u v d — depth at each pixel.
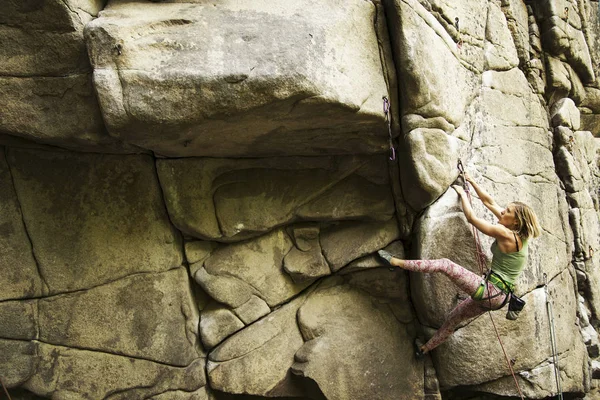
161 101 2.85
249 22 3.00
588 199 5.96
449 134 3.90
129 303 3.75
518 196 4.49
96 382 3.70
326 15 3.16
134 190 3.74
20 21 2.86
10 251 3.58
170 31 2.91
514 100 4.88
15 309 3.57
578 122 5.96
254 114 3.03
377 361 4.05
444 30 3.94
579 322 5.36
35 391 3.62
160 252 3.81
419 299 4.02
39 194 3.63
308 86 2.91
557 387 4.32
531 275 4.25
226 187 3.88
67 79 3.02
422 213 3.96
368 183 3.99
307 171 3.96
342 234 4.08
